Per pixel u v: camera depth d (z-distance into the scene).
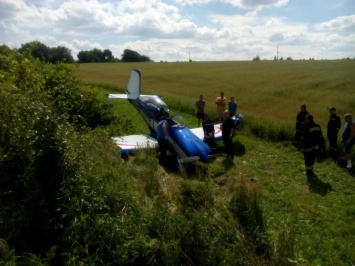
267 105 19.73
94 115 10.95
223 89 28.39
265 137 12.30
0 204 4.68
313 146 8.39
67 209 4.50
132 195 5.14
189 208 5.21
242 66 60.19
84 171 5.09
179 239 4.42
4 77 7.70
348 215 6.39
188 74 45.91
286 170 8.94
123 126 11.41
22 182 4.96
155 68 65.00
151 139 10.07
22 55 10.75
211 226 4.77
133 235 4.46
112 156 6.57
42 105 5.37
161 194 5.73
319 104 19.56
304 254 4.76
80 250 4.14
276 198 7.00
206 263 4.28
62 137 5.08
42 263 3.92
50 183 4.73
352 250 5.11
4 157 5.07
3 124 5.41
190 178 8.02
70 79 11.02
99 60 127.56
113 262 4.09
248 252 4.38
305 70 43.41
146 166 6.82
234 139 11.74
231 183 6.05
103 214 4.59
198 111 14.20
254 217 5.05
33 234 4.35
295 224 5.73
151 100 11.22
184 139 8.95
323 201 7.00
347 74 35.31
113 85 28.53
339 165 9.33
